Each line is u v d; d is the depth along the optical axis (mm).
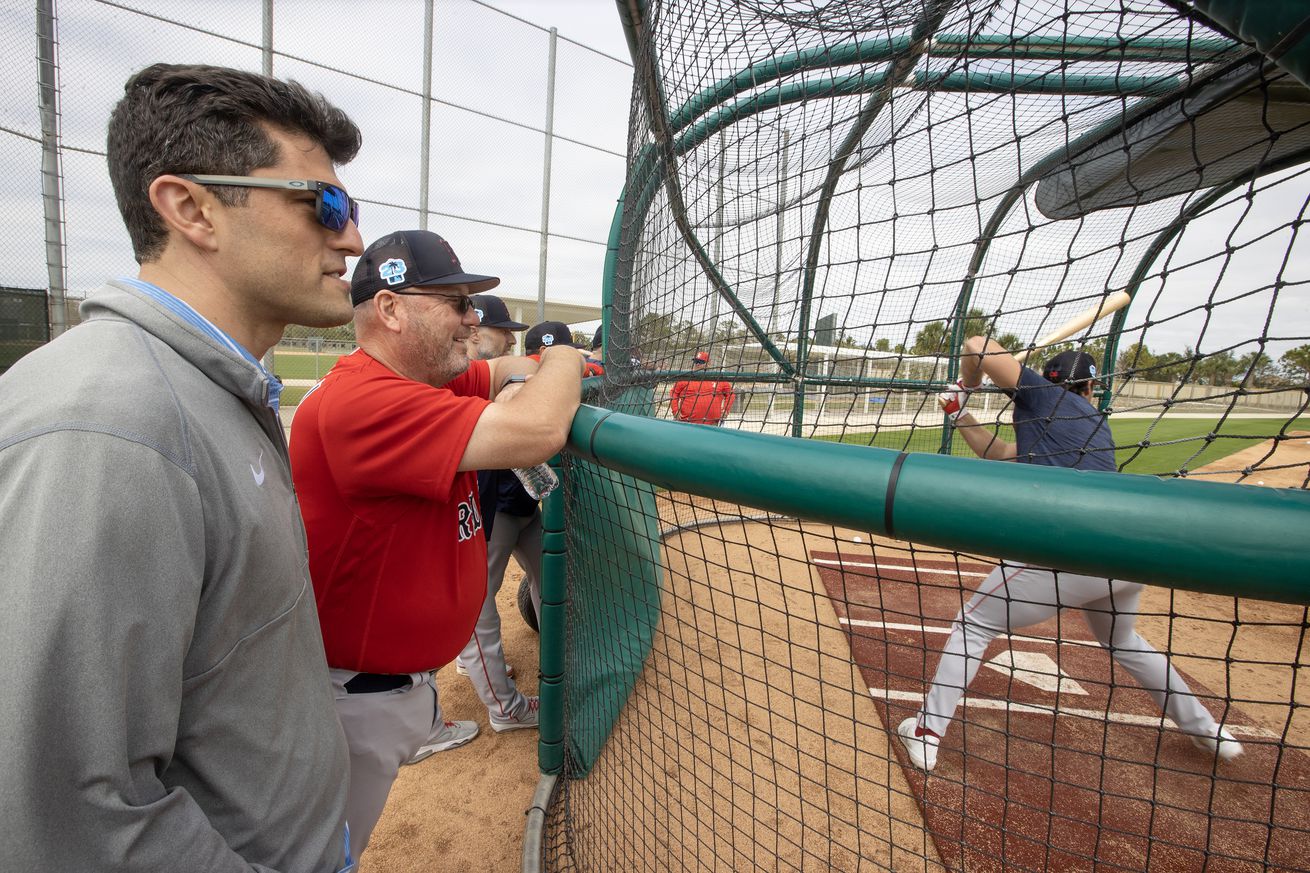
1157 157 1046
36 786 544
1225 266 660
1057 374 1594
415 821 2043
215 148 772
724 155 1486
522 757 2379
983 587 2016
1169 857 1775
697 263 1785
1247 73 836
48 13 5734
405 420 1161
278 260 837
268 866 778
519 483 2412
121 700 589
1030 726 2434
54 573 549
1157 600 3891
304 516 1275
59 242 5941
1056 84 975
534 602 2980
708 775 2102
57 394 607
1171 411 731
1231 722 2480
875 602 3635
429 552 1325
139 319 717
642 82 1632
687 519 5000
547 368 1334
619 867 1713
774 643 3057
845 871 1692
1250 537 496
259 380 810
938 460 642
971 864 1733
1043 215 1272
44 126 5809
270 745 810
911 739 2094
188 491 662
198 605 692
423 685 1439
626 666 2371
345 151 950
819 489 705
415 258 1396
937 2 1016
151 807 618
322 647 989
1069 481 568
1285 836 1850
